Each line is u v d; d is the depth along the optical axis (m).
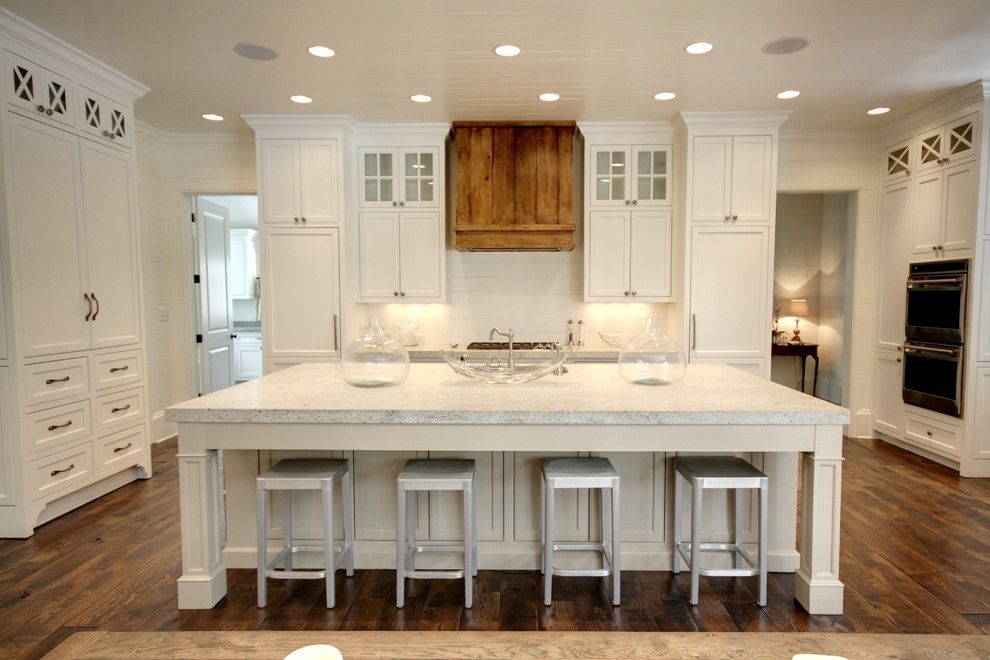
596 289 4.79
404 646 1.17
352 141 4.74
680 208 4.66
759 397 2.39
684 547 2.65
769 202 4.49
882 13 2.86
